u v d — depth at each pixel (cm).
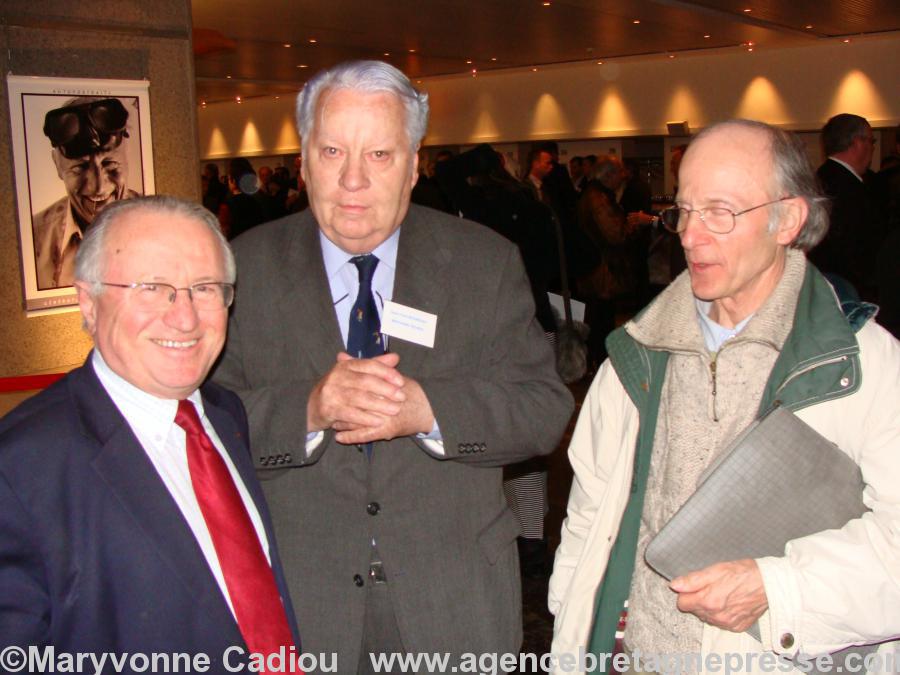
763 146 152
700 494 150
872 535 144
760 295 161
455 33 1130
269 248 185
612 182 770
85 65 331
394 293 178
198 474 144
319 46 1227
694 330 164
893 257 420
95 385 138
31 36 316
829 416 151
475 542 179
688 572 152
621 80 1472
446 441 167
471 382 172
